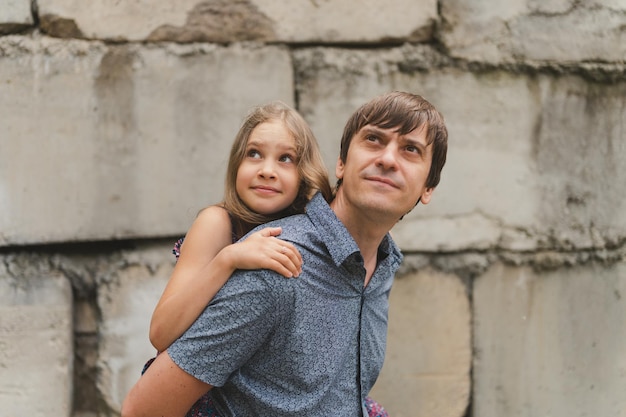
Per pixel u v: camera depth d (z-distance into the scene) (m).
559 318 3.08
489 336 3.03
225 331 1.59
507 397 3.05
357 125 1.77
